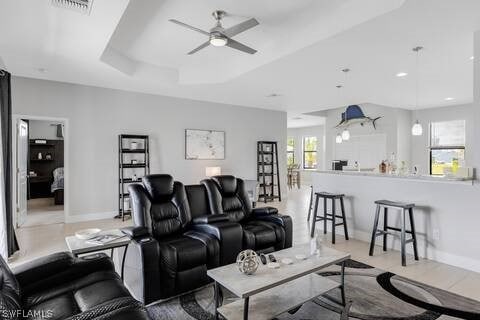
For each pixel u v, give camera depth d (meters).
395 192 3.97
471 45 3.58
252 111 7.99
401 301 2.54
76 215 5.55
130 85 5.59
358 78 5.04
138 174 6.29
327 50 3.77
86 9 2.75
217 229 2.95
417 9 2.73
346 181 4.64
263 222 3.63
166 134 6.56
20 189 5.29
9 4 2.64
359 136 8.77
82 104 5.56
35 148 8.68
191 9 3.32
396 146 7.92
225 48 4.55
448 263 3.42
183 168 6.82
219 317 2.21
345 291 2.73
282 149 8.67
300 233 4.84
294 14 3.47
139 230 2.64
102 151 5.79
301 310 2.40
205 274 2.80
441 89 5.80
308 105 7.70
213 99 6.94
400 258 3.61
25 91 5.04
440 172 7.88
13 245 3.78
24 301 1.73
